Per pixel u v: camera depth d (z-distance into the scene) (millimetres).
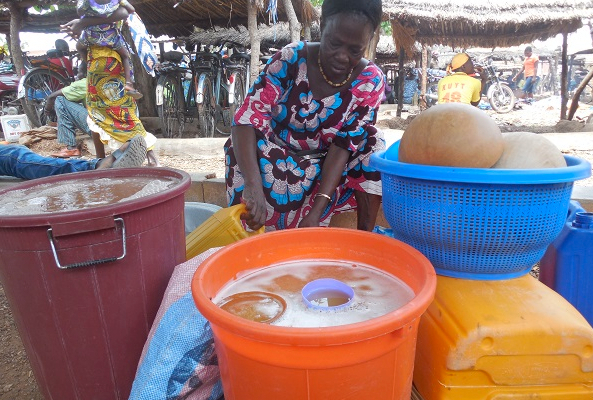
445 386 1192
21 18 7859
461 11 7508
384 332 855
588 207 2459
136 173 1851
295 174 2018
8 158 3291
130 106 4410
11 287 1340
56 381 1427
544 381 1180
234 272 1245
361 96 1924
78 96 5508
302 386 898
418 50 14375
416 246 1442
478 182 1198
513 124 9109
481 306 1216
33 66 8016
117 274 1342
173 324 1208
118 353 1407
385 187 1506
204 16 7918
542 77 20922
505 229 1259
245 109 1933
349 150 1968
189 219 2541
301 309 1078
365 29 1610
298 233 1338
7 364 1848
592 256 1514
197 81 7875
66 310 1322
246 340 890
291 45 1874
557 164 1349
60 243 1244
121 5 4000
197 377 1178
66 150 5688
